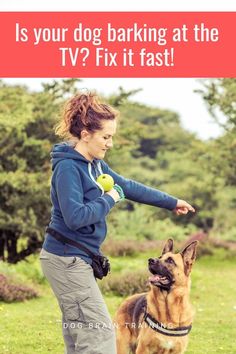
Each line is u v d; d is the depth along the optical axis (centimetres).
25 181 1838
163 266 627
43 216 1903
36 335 914
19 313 1087
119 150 2056
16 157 1881
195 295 1369
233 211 3369
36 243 1972
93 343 504
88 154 516
